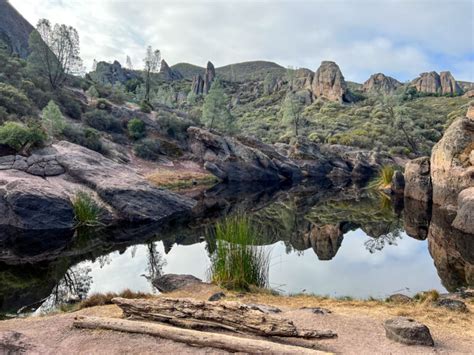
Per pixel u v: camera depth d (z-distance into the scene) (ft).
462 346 21.33
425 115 294.05
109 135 140.67
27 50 276.82
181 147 159.94
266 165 166.81
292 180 175.83
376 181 156.35
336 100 384.47
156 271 45.75
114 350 20.01
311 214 91.20
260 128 291.99
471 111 100.53
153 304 23.86
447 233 67.97
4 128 75.72
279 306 30.58
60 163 78.64
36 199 61.77
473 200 65.87
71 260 50.08
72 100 148.77
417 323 22.08
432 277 43.68
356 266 48.14
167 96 308.40
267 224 78.07
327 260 51.08
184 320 22.66
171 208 82.07
